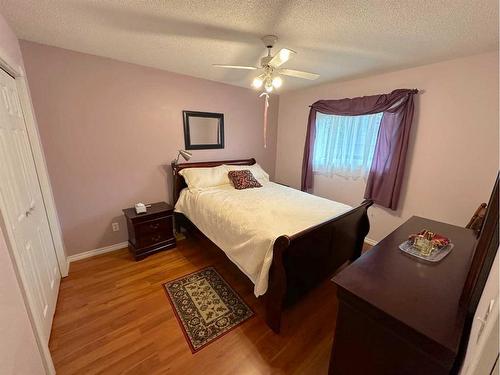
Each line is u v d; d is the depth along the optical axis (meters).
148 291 2.10
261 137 4.09
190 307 1.92
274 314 1.66
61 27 1.74
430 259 1.29
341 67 2.57
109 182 2.66
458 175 2.38
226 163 3.62
